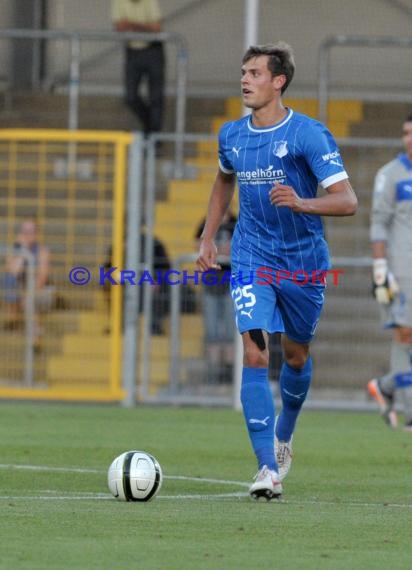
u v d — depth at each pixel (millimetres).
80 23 76812
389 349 59062
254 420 28188
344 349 59094
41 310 58594
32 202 62344
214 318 57219
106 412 53250
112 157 65375
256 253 29234
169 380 57688
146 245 57281
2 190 66500
